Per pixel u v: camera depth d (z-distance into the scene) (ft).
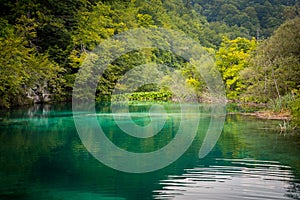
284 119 61.67
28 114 71.61
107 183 27.35
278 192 24.67
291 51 78.69
